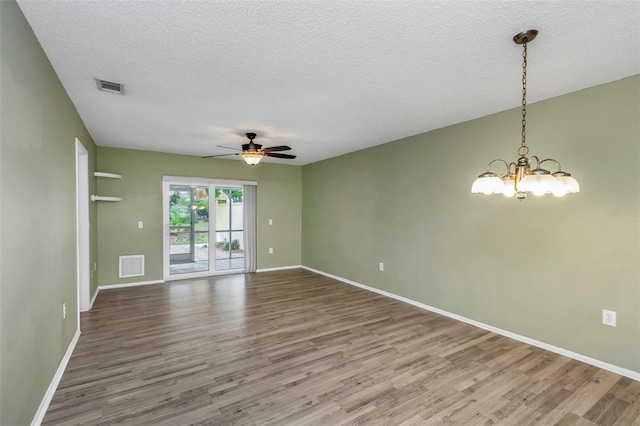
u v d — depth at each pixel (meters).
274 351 2.93
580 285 2.77
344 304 4.41
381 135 4.39
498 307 3.39
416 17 1.74
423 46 2.05
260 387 2.33
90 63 2.26
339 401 2.17
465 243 3.72
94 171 4.76
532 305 3.10
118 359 2.74
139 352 2.88
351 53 2.14
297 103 3.11
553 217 2.95
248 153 4.15
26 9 1.65
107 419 1.95
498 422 1.97
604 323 2.63
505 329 3.32
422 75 2.49
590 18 1.75
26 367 1.72
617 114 2.56
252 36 1.93
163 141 4.75
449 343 3.13
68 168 2.83
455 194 3.83
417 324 3.65
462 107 3.22
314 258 6.76
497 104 3.13
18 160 1.62
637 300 2.47
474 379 2.46
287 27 1.84
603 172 2.63
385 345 3.07
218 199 6.45
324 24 1.81
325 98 2.97
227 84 2.65
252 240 6.60
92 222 4.50
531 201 3.11
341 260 5.89
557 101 2.91
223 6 1.64
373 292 5.06
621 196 2.54
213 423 1.93
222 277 6.13
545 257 3.01
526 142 3.14
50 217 2.20
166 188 5.76
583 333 2.76
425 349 2.99
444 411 2.07
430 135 4.14
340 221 5.91
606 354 2.62
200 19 1.75
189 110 3.30
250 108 3.25
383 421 1.97
